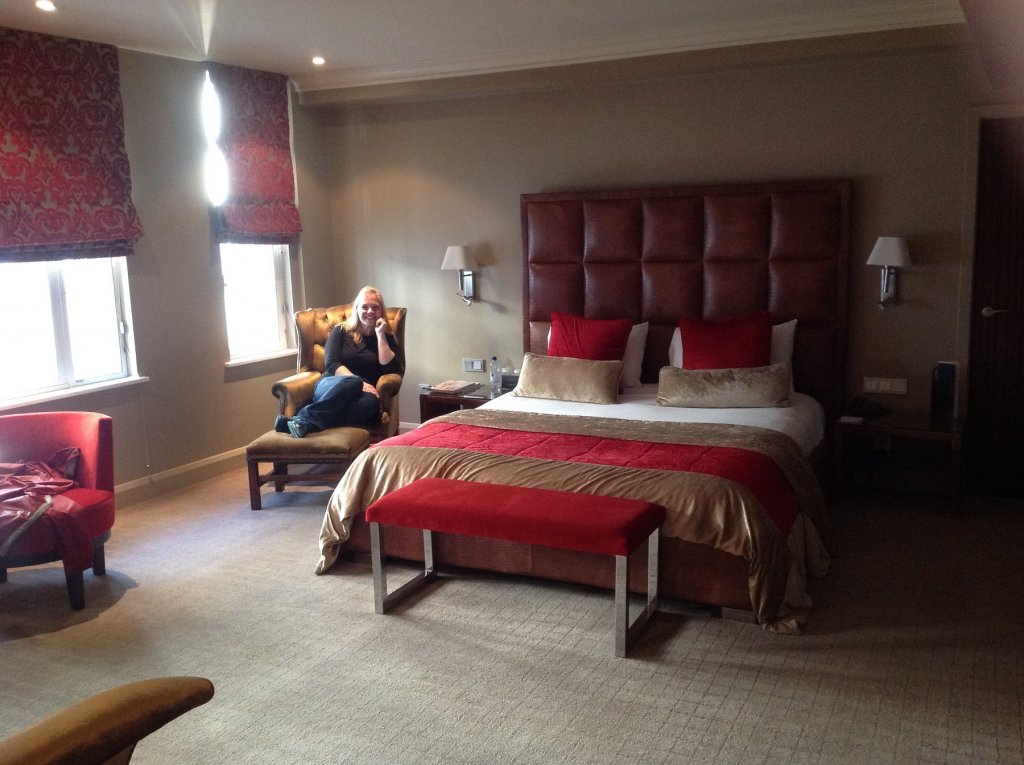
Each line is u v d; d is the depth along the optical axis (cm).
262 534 431
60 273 450
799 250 481
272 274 595
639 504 308
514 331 589
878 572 363
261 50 493
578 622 323
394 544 375
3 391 429
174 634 321
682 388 455
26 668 298
